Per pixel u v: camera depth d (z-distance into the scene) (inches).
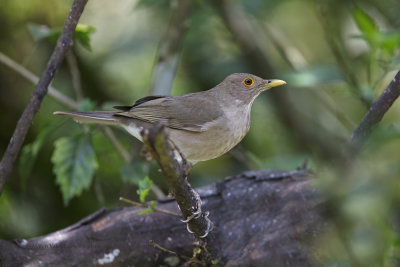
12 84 531.5
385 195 159.9
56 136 503.5
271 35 575.8
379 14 528.4
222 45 611.8
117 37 592.4
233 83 389.7
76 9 297.0
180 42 482.0
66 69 556.1
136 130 366.6
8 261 295.4
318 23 641.6
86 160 391.9
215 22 610.2
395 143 188.7
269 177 318.7
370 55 386.3
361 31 381.4
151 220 314.7
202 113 369.1
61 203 517.7
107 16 599.8
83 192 513.7
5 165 289.9
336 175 175.6
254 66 586.9
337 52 426.9
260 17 567.8
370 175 163.8
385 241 166.4
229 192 321.7
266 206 309.1
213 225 304.2
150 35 588.7
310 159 442.6
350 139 257.9
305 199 297.9
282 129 596.7
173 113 366.0
